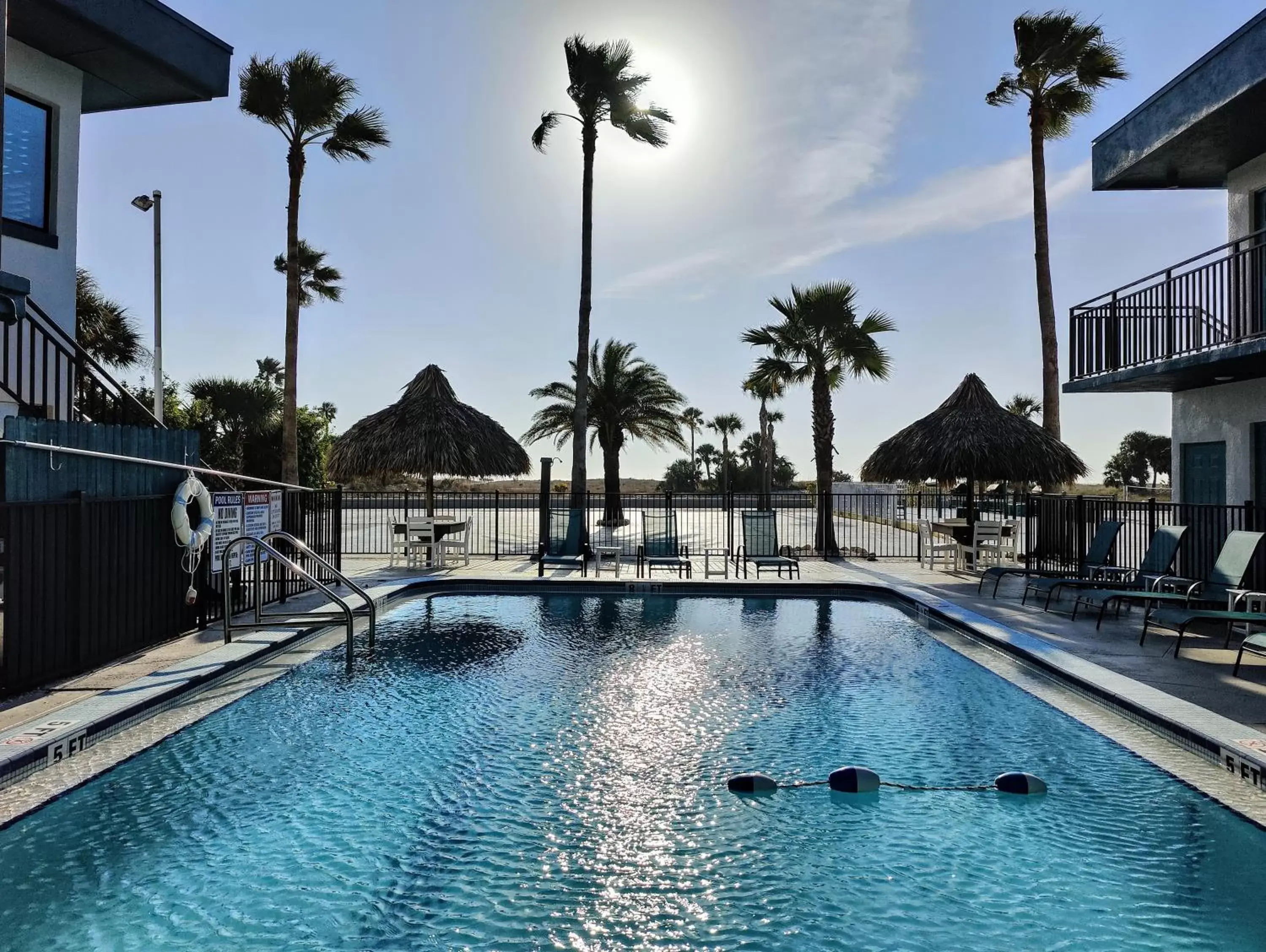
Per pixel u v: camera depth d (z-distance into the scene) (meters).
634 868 3.90
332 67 17.20
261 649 7.79
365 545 20.61
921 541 16.67
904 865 3.94
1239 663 6.89
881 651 8.70
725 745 5.69
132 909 3.49
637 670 7.83
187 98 11.22
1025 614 9.88
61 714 5.46
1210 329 9.55
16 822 4.28
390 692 7.00
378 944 3.21
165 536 8.00
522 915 3.45
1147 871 3.88
